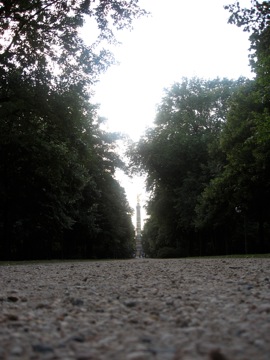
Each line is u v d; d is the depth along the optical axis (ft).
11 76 69.15
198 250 180.34
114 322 13.73
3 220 98.94
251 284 24.76
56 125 76.59
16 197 94.53
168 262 64.34
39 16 69.10
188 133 150.20
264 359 8.61
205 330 11.98
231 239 150.30
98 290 23.71
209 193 110.93
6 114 68.85
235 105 109.60
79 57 71.87
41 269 49.14
